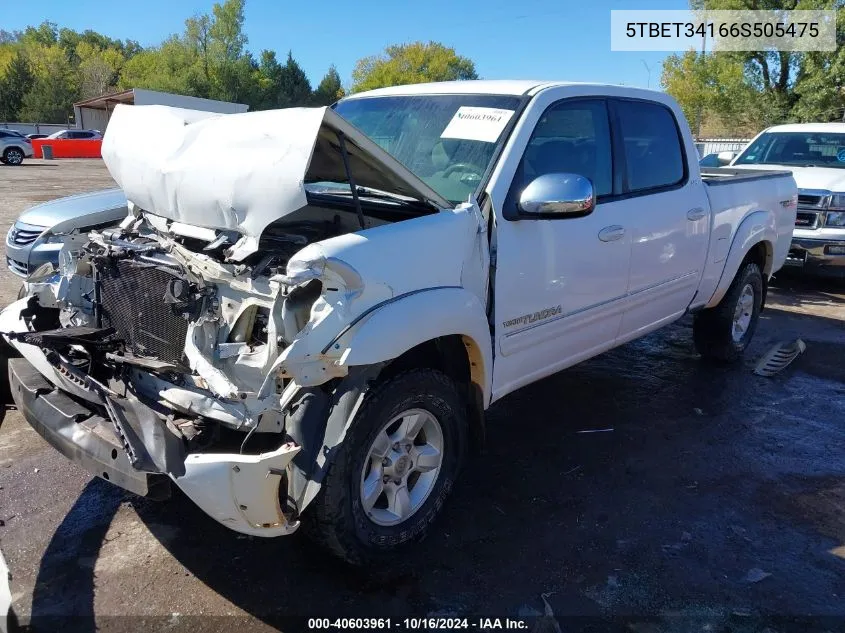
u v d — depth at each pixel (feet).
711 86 97.86
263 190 8.46
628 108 13.70
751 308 18.88
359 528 9.07
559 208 10.23
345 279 8.28
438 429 10.07
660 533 10.80
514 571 9.76
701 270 15.74
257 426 8.18
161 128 10.30
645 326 14.67
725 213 16.21
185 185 9.41
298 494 8.27
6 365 12.42
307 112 8.62
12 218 41.37
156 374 9.16
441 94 12.89
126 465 8.36
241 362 8.58
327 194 11.34
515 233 10.80
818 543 10.69
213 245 9.27
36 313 10.86
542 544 10.40
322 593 9.20
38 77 222.89
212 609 8.84
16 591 9.04
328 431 8.39
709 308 17.78
